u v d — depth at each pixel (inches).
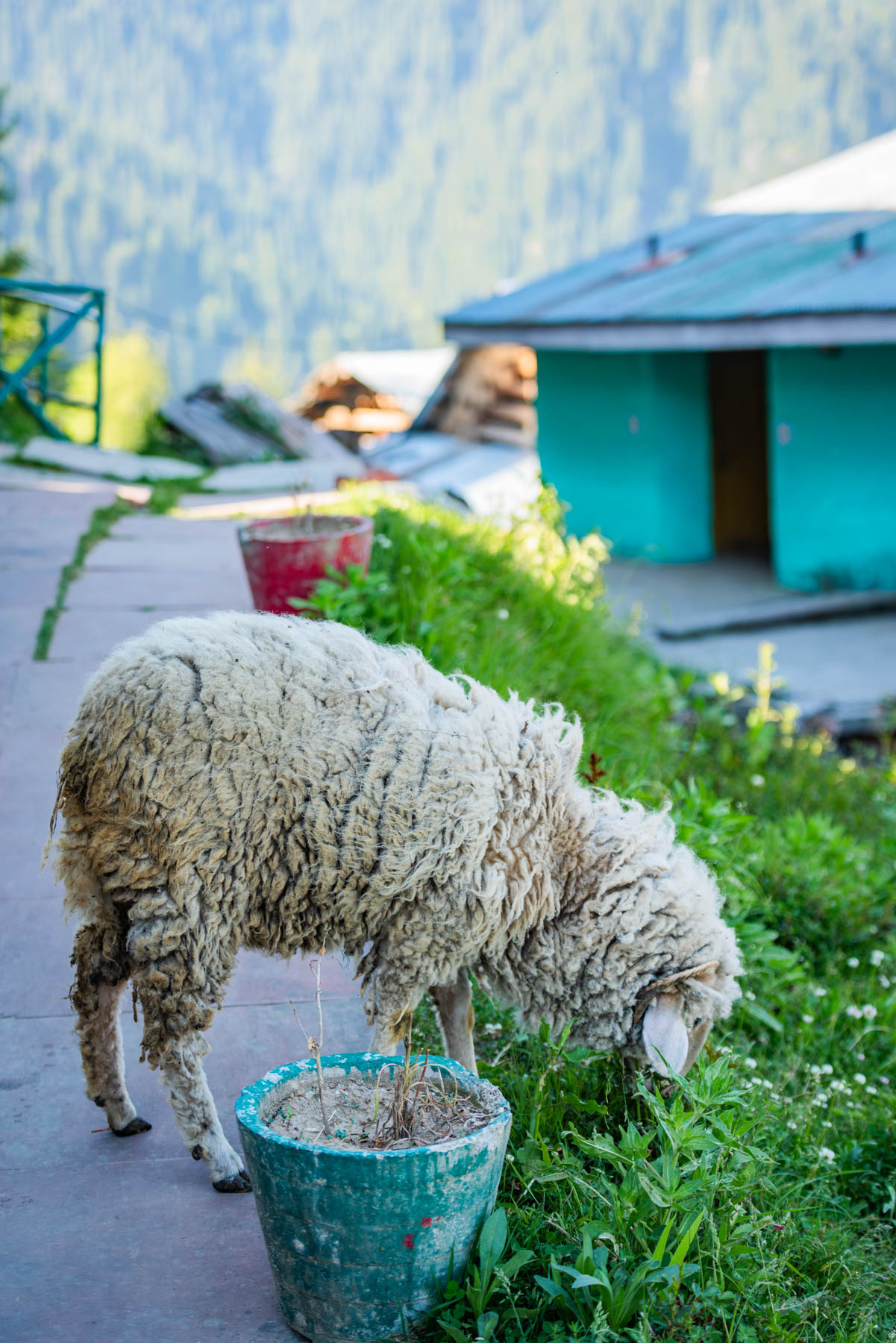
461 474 841.5
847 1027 198.1
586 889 126.3
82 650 262.2
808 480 526.6
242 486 548.4
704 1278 106.1
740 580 568.7
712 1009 126.9
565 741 130.4
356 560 240.2
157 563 337.1
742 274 561.0
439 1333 99.1
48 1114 131.6
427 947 121.6
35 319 764.0
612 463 645.9
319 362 5944.9
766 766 315.9
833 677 414.9
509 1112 101.4
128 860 116.3
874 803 311.4
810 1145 153.9
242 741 115.8
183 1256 111.3
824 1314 115.3
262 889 118.9
